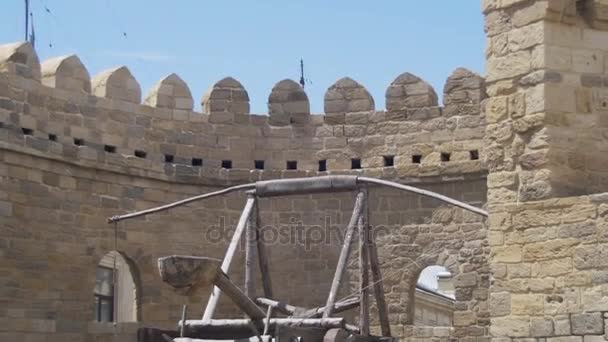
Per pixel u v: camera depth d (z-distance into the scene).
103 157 32.28
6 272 29.58
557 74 22.81
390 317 33.19
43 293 30.42
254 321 20.17
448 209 33.16
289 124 34.97
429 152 33.75
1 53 30.67
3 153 29.73
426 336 32.75
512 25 23.33
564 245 21.88
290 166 34.81
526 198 22.66
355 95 34.78
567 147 22.69
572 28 23.09
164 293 33.09
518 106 23.06
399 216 33.69
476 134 33.22
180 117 34.25
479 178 32.94
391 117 34.31
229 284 19.48
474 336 32.22
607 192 22.70
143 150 33.47
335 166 34.53
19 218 30.03
